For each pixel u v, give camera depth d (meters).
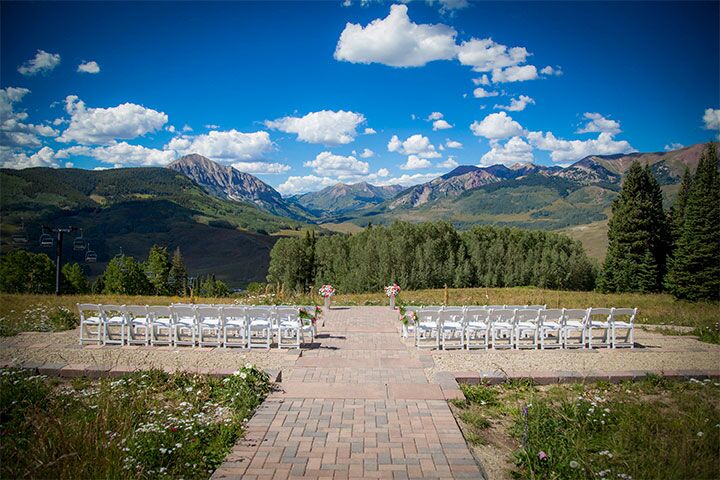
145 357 9.12
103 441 4.84
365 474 4.62
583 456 4.90
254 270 156.75
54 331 12.16
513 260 62.34
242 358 9.11
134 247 167.50
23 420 5.59
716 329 13.07
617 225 42.38
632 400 6.76
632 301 26.97
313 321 10.79
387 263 55.09
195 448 5.05
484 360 9.23
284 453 5.06
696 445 5.18
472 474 4.65
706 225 29.50
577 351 10.27
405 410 6.32
